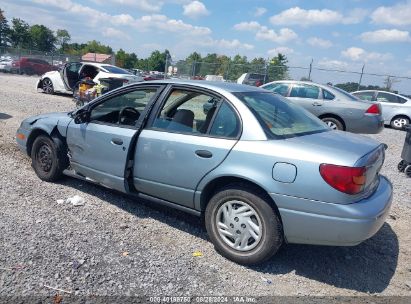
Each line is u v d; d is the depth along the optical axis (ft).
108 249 12.35
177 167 13.15
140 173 14.28
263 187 11.35
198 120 13.28
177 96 14.07
